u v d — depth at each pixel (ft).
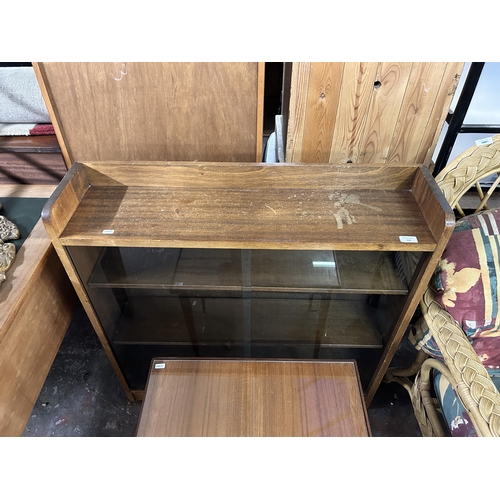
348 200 3.28
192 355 4.46
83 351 5.03
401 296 3.58
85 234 2.96
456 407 3.27
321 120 3.28
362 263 3.73
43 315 3.69
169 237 2.94
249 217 3.12
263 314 4.42
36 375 3.64
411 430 4.42
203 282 3.58
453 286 3.18
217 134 3.40
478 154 3.34
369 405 4.60
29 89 3.97
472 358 2.93
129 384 4.41
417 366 4.32
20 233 3.78
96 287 3.62
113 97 3.19
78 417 4.47
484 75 4.31
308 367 3.49
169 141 3.46
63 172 4.35
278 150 4.18
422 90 3.09
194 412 3.21
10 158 4.20
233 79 3.07
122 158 3.59
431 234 2.95
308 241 2.91
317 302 4.50
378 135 3.37
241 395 3.31
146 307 4.50
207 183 3.37
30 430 4.34
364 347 4.17
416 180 3.24
